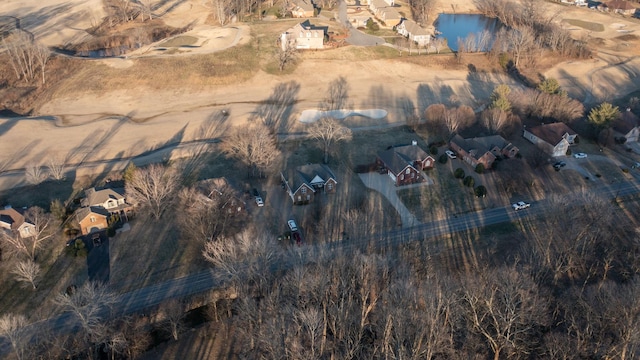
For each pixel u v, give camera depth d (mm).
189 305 66562
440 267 73000
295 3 188500
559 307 60312
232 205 81688
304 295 57625
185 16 188250
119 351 59062
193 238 78125
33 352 56969
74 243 75875
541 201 90125
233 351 60469
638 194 92125
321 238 79125
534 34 167750
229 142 97312
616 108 108312
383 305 57781
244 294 60375
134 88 130750
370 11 199750
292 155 103438
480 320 55969
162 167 92875
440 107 113812
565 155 105625
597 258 71500
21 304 65812
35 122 113625
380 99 131375
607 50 170875
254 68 142875
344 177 96375
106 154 102312
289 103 128000
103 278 70438
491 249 77125
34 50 134000
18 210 80500
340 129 102438
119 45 162500
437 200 90250
